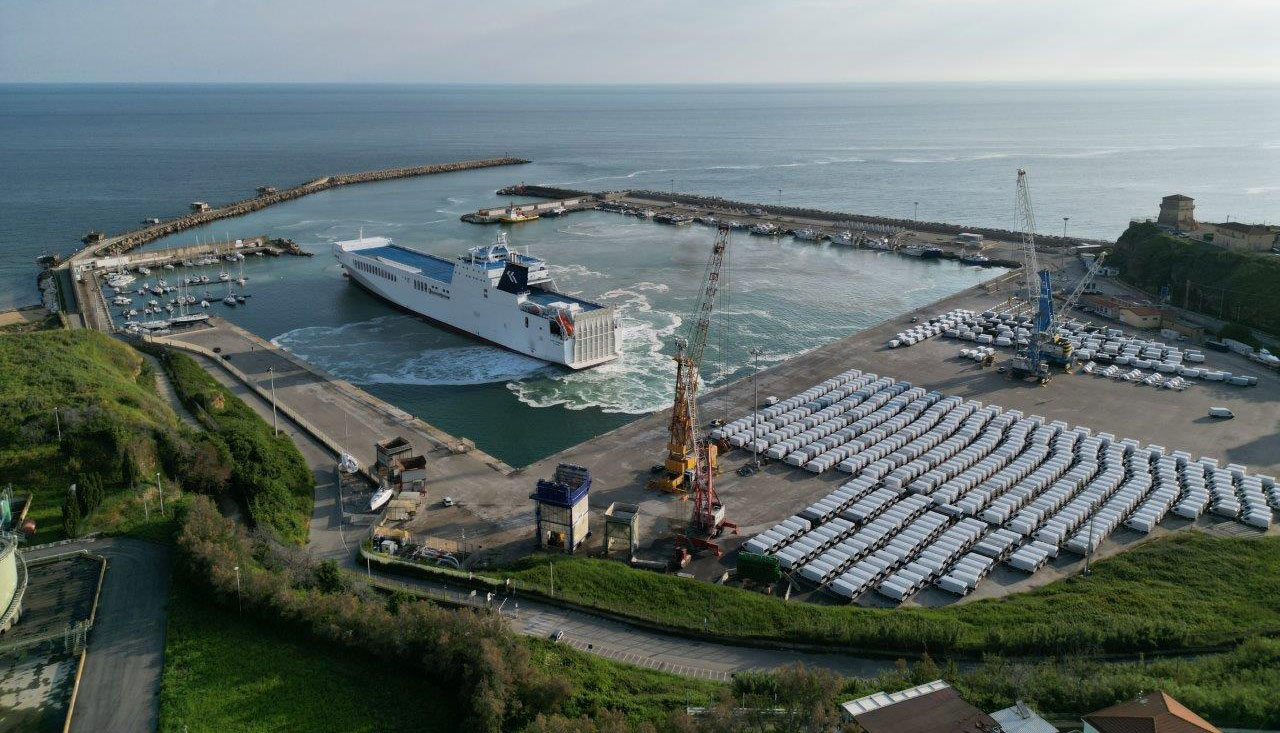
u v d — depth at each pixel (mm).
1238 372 156250
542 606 87625
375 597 85688
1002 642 77875
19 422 105812
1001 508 106562
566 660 76438
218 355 169750
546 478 118312
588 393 154500
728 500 112438
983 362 163125
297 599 79188
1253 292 185500
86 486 93562
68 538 89875
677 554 96375
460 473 119625
